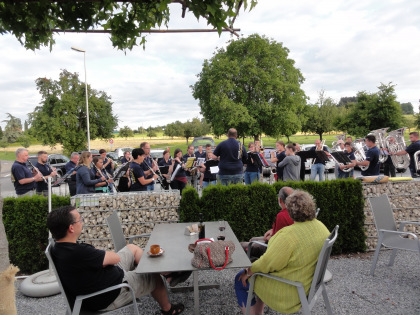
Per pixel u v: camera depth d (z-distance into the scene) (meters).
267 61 25.98
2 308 1.85
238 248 3.00
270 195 4.88
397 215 5.23
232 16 2.55
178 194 4.86
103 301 2.61
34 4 2.46
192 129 53.56
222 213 4.80
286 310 2.49
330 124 31.28
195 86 28.38
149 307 3.49
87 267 2.49
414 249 3.76
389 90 20.88
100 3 2.59
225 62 25.44
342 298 3.51
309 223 2.53
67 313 2.60
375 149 6.69
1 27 2.62
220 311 3.31
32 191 5.88
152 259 2.78
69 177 7.87
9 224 4.62
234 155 6.53
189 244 3.12
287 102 26.36
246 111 24.67
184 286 3.84
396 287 3.74
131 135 72.00
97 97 33.22
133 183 5.70
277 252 2.42
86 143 32.12
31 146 63.16
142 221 4.77
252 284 2.65
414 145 8.53
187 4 2.39
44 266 4.72
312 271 2.48
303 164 8.48
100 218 4.72
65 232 2.49
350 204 4.97
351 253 5.03
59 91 31.67
